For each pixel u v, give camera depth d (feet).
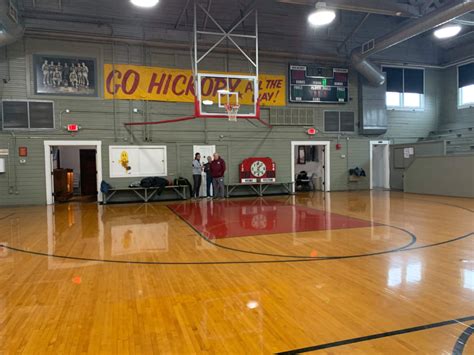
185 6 35.24
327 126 44.29
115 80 36.47
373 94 44.86
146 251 16.06
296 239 17.97
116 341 7.98
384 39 36.58
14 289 11.34
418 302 9.95
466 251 15.34
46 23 33.83
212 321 8.95
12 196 34.09
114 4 35.73
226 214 26.78
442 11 29.17
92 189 46.83
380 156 48.83
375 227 20.83
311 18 29.07
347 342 7.84
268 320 8.96
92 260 14.67
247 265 13.71
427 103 48.55
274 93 41.91
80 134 35.70
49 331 8.49
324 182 45.01
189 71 38.68
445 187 38.14
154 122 35.91
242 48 39.81
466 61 45.57
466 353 7.33
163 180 36.73
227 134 40.42
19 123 34.14
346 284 11.43
